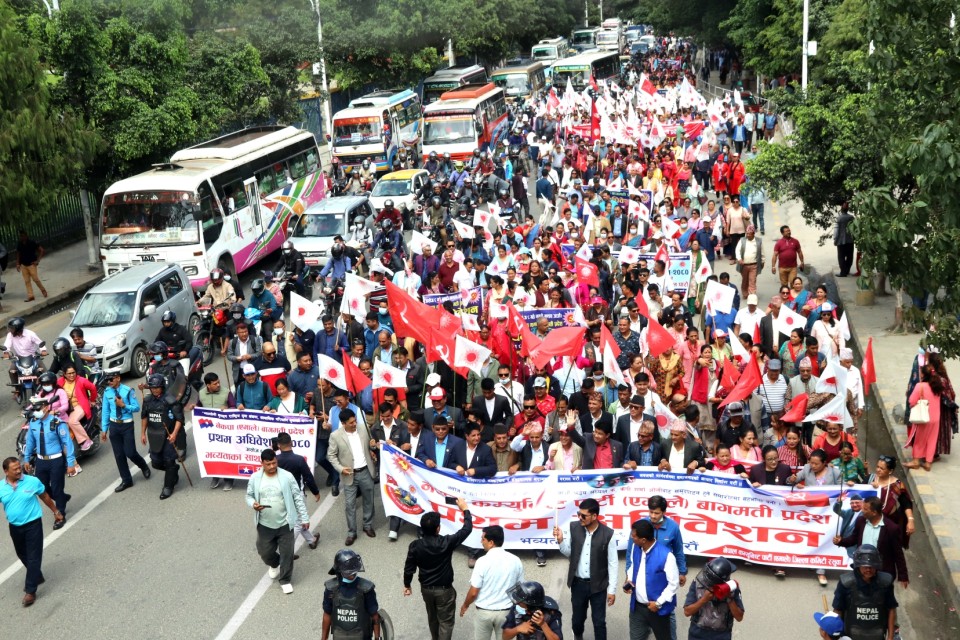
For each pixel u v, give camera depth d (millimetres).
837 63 22312
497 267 20656
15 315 24922
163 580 12047
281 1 46531
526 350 14539
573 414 12711
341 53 53219
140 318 19797
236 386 14773
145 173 25953
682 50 90938
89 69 27625
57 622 11180
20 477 11617
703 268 19672
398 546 12695
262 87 43031
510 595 8516
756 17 52750
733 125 43250
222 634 10766
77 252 32375
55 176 25703
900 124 11062
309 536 12609
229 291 21375
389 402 13203
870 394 17922
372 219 27859
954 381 17469
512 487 12008
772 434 12719
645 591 9188
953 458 14695
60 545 13133
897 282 10328
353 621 8906
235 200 27172
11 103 24922
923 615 11102
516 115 51906
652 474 11734
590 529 9641
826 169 21625
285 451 12477
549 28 85438
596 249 20500
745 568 11914
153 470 15703
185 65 32812
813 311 16359
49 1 32406
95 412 16859
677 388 14555
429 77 56094
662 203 27297
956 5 10180
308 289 24469
